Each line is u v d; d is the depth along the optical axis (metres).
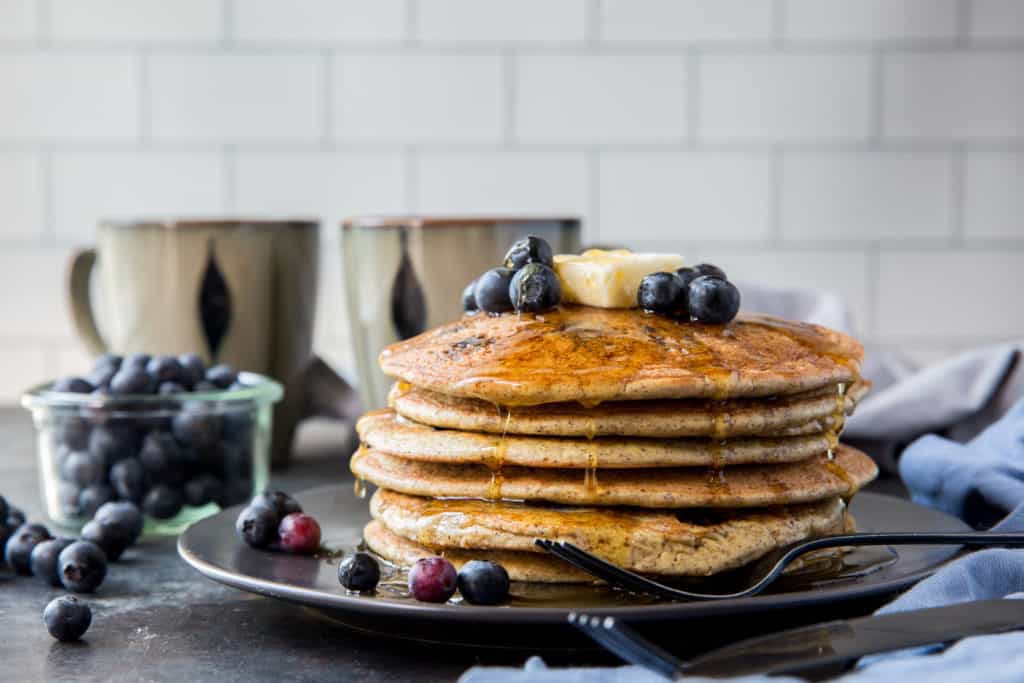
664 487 0.84
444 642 0.82
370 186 1.58
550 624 0.79
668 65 1.56
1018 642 0.76
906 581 0.83
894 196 1.58
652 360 0.85
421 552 0.86
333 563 0.88
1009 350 1.12
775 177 1.58
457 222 1.07
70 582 0.91
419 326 1.08
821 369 0.86
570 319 0.88
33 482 1.16
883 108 1.57
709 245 1.58
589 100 1.57
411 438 0.87
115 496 1.01
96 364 1.06
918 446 1.02
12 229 1.58
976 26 1.56
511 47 1.56
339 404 1.23
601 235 1.58
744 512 0.85
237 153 1.57
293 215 1.58
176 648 0.84
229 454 1.03
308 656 0.83
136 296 1.13
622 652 0.72
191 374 1.04
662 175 1.57
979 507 0.99
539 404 0.85
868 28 1.56
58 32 1.56
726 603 0.79
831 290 1.59
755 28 1.56
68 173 1.57
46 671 0.81
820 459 0.88
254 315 1.14
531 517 0.84
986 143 1.57
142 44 1.56
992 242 1.58
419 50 1.56
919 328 1.59
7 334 1.59
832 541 0.84
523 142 1.57
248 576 0.84
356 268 1.09
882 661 0.77
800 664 0.74
